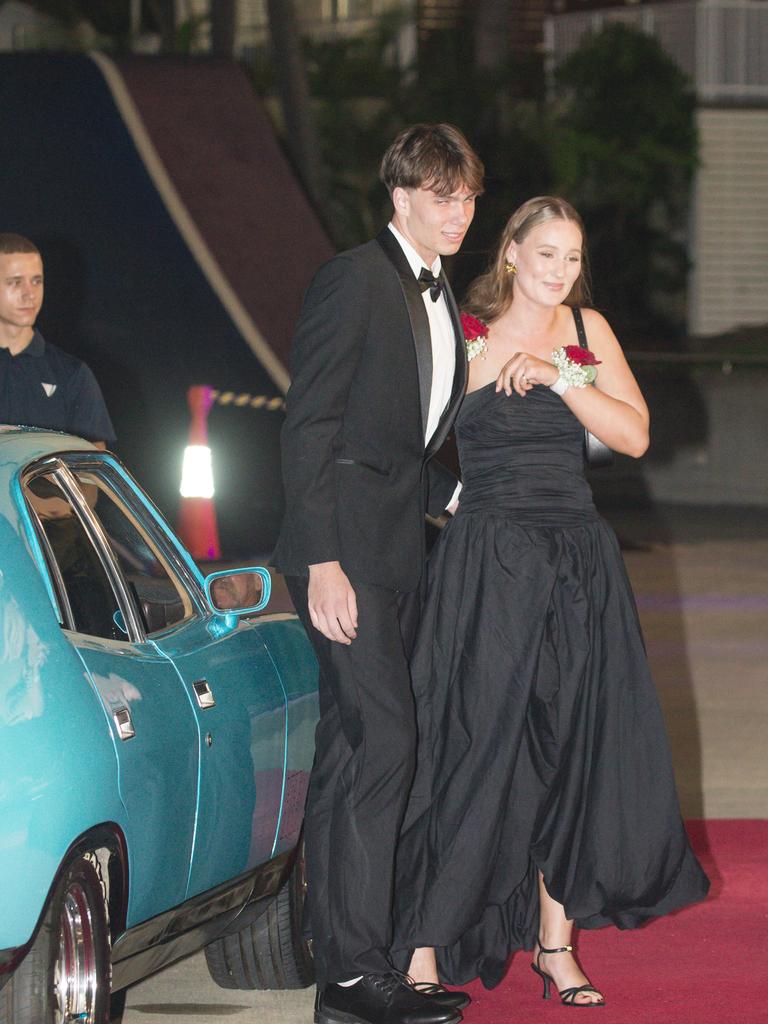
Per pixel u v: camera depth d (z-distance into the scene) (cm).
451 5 5216
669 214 5688
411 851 916
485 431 929
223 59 2464
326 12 5822
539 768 923
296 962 958
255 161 2389
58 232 2319
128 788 734
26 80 2356
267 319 2288
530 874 954
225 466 2341
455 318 903
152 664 796
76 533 790
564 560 920
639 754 924
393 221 892
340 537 870
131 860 743
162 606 873
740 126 5659
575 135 5416
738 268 5719
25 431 805
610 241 5641
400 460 882
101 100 2319
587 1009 918
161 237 2289
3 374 1216
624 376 948
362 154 4759
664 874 926
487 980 950
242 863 865
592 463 948
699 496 3803
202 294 2278
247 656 888
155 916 782
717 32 5688
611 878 914
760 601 2455
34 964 680
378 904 872
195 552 2219
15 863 666
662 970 985
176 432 2312
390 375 873
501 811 907
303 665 939
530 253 924
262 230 2344
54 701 699
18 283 1206
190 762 795
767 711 1752
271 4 3622
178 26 5125
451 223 876
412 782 897
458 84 4816
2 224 2333
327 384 861
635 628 934
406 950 916
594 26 6000
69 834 687
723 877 1180
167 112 2348
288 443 861
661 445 3853
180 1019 922
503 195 4719
